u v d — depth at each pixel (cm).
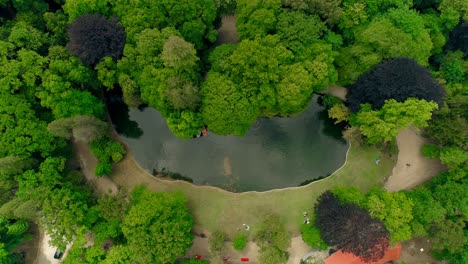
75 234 5406
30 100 5594
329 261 5666
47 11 6303
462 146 5559
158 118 6569
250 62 5344
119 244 5734
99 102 6000
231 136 6450
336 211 5316
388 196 5512
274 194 6178
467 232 5544
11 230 5353
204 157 6412
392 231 5375
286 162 6378
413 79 5291
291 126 6488
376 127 5341
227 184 6288
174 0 5488
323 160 6378
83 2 5625
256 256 5941
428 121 5738
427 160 6281
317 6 5681
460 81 6178
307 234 5609
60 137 5716
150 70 5431
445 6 6019
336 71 5712
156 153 6450
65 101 5559
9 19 6444
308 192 6178
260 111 5981
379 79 5388
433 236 5528
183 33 5653
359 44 5794
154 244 5147
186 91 5169
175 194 5816
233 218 6078
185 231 5447
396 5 5881
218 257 5647
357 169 6234
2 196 5519
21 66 5469
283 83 5372
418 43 5672
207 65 6091
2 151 5291
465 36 6100
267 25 5528
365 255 5119
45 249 5953
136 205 5391
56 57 5662
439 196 5619
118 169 6266
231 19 6450
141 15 5475
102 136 6006
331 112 6056
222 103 5325
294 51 5534
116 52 5556
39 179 5438
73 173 5859
